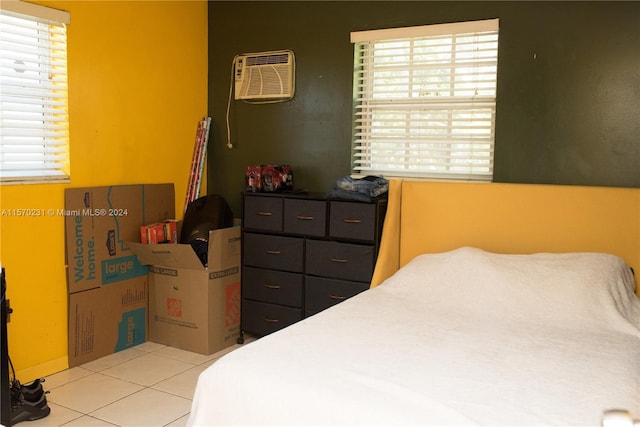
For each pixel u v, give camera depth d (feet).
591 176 10.75
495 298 9.36
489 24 11.37
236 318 13.17
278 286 12.67
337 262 11.94
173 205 13.88
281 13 13.74
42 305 11.15
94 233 11.96
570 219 10.48
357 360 7.03
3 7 10.12
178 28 13.87
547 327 8.58
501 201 11.04
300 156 13.80
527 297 9.19
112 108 12.36
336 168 13.38
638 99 10.26
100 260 12.11
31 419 9.25
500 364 7.01
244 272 13.08
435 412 5.67
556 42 10.86
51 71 11.20
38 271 11.06
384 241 11.56
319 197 12.21
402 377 6.53
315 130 13.56
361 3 12.76
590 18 10.55
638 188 10.17
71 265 11.57
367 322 8.62
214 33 14.66
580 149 10.80
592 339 8.03
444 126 12.18
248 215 12.94
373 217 11.50
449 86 12.23
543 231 10.71
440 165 12.30
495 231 11.12
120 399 10.17
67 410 9.70
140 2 12.83
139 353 12.53
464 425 5.43
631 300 9.37
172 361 12.06
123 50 12.51
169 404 9.99
